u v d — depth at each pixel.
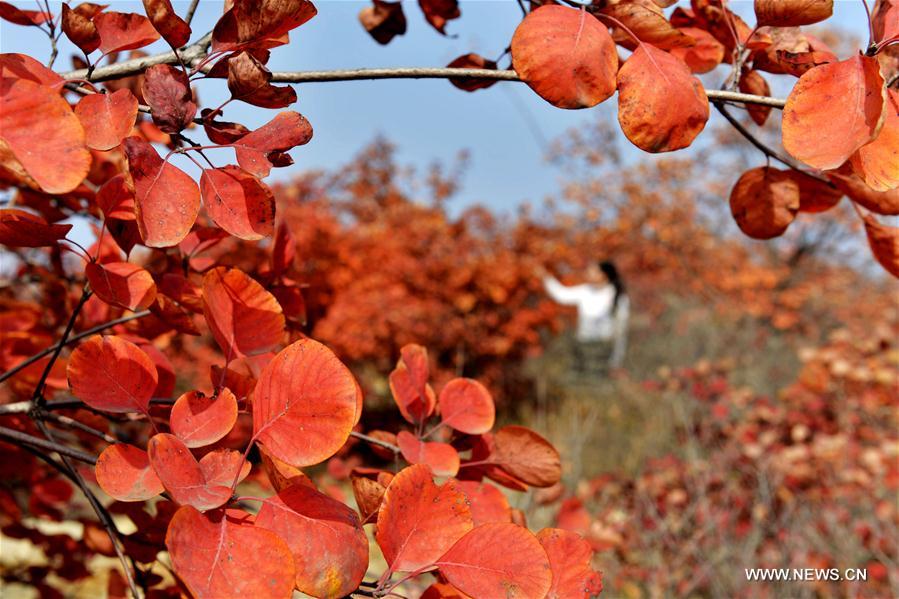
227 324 0.67
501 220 8.13
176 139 0.64
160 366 0.88
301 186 8.48
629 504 3.71
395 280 7.11
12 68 0.56
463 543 0.60
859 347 4.95
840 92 0.60
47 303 1.38
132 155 0.59
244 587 0.50
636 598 3.06
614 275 10.84
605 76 0.65
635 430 6.17
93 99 0.61
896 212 0.79
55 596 1.56
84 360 0.63
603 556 3.15
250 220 0.62
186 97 0.63
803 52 0.79
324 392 0.58
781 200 0.86
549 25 0.64
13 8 0.68
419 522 0.61
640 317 12.08
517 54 0.64
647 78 0.65
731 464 4.19
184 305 0.80
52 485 1.42
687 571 3.31
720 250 12.41
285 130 0.64
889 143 0.62
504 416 7.15
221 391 0.63
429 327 6.83
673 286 12.90
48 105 0.50
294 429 0.58
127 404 0.64
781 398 5.15
